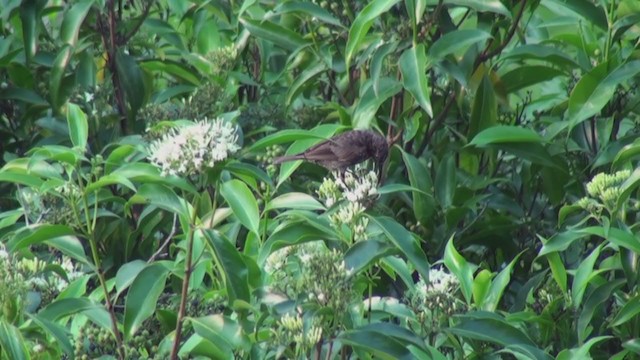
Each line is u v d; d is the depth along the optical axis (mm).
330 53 12984
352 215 8695
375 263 9031
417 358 8289
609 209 9992
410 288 9250
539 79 13070
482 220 12945
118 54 13852
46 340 9039
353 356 9750
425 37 12266
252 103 13953
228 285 8062
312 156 11328
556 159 12539
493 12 12297
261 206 12195
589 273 10039
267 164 12812
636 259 10148
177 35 14672
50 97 13523
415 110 12719
